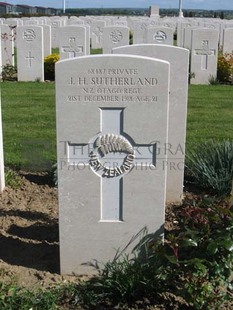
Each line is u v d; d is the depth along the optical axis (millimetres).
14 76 8914
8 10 39594
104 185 2373
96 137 2309
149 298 2230
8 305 2090
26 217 3102
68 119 2283
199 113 6207
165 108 2264
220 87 8234
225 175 3482
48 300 2139
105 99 2260
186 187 3617
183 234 2283
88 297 2205
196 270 2104
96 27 14672
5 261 2557
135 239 2418
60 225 2404
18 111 6176
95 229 2410
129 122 2283
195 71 8586
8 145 4645
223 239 2154
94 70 2225
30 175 3828
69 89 2246
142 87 2242
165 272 2209
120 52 3123
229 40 11156
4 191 3506
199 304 2094
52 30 14500
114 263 2377
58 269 2498
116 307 2184
